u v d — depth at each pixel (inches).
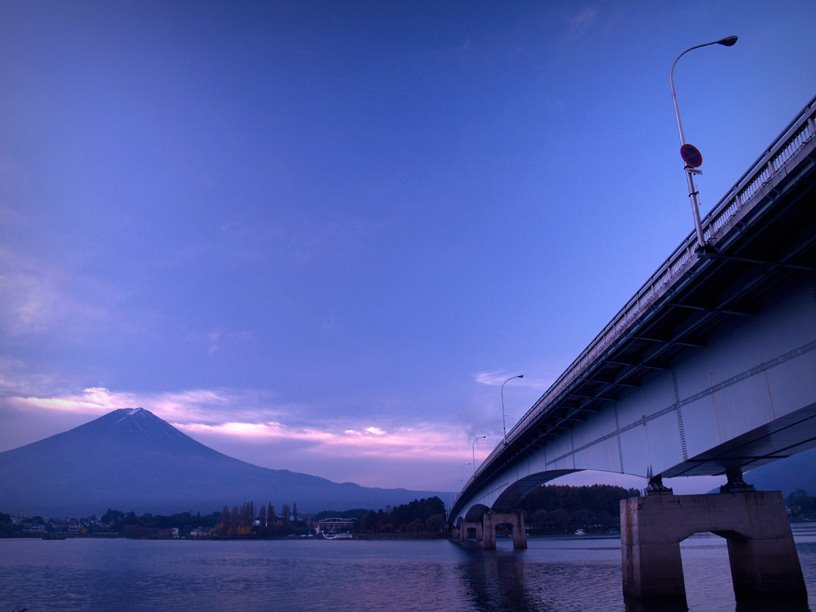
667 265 1182.3
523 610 1802.4
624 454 1765.5
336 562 4840.1
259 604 2301.9
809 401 1000.9
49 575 3981.3
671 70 1234.0
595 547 6186.0
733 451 1382.9
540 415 2262.6
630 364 1514.5
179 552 7583.7
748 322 1159.0
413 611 1914.4
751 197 874.1
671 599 1439.5
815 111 799.1
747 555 1482.5
